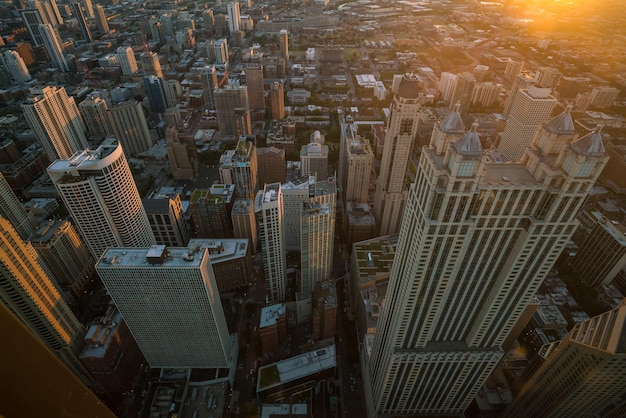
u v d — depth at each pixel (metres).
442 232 160.75
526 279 176.38
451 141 152.88
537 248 164.00
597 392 192.38
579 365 191.00
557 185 149.50
